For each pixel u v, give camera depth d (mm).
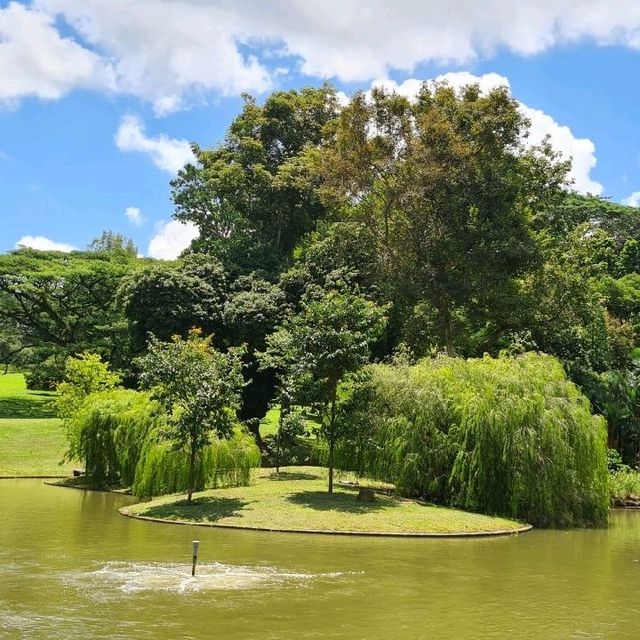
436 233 43500
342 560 15852
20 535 18406
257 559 15648
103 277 63125
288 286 42594
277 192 54875
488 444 23734
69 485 31594
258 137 59469
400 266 42906
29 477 35250
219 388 23031
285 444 36938
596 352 46062
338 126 45500
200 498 23578
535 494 23469
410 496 25078
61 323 65312
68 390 35594
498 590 13594
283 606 11805
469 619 11438
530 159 47969
